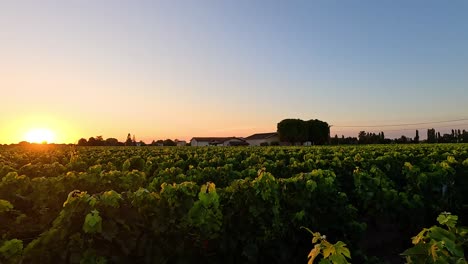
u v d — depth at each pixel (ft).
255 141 351.05
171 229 17.04
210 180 33.91
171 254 16.89
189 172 35.94
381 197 27.94
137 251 16.03
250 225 19.44
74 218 15.19
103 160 51.62
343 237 23.13
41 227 21.03
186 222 17.21
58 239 15.14
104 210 15.31
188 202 17.62
